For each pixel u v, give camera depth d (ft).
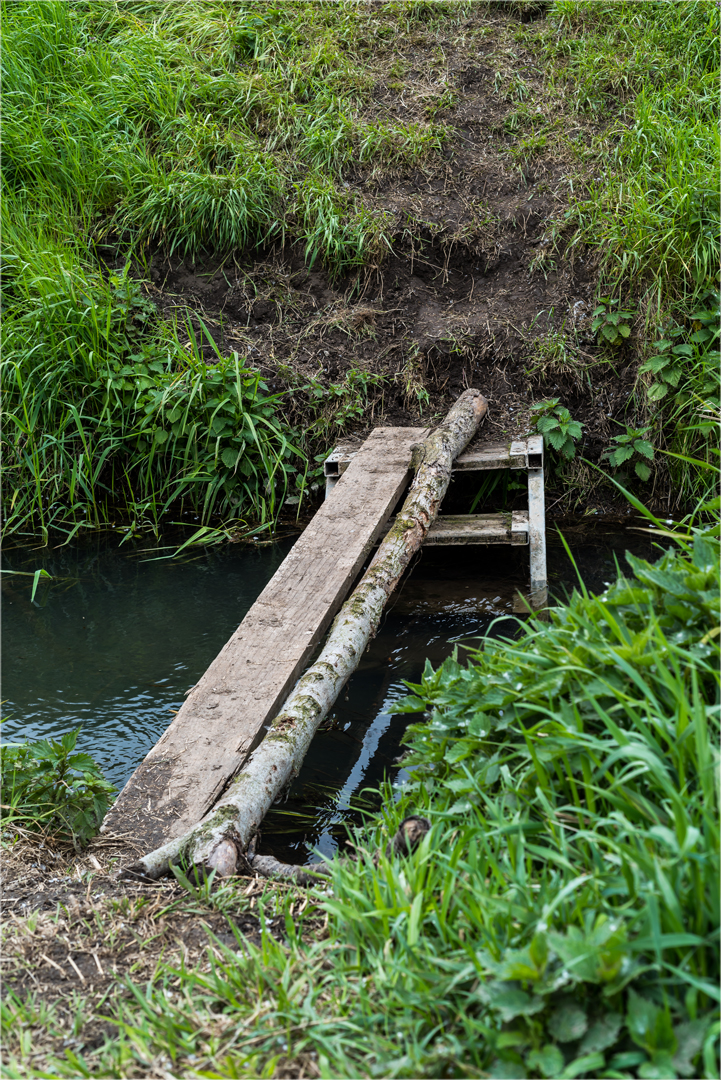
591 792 6.19
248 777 8.70
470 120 25.03
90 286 20.83
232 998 5.96
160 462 19.92
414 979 5.61
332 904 6.46
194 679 13.12
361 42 27.50
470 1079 4.92
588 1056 4.56
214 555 17.97
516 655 7.70
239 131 24.66
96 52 25.77
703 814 5.33
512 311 21.48
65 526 19.72
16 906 7.36
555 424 18.78
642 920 5.16
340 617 11.90
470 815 7.06
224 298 22.38
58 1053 5.76
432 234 22.47
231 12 27.61
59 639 14.52
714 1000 4.91
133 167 23.20
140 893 7.48
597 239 21.13
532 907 5.60
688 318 19.52
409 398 20.63
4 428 19.97
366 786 10.55
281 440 19.72
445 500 19.35
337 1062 5.30
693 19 25.67
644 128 22.30
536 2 27.96
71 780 8.79
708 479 18.74
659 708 6.04
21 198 23.12
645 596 7.10
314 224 22.72
